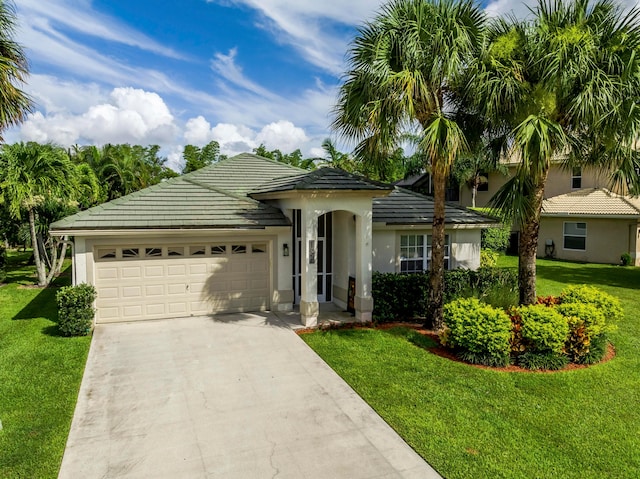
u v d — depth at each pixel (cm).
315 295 1214
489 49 962
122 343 1063
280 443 632
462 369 895
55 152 1903
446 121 944
